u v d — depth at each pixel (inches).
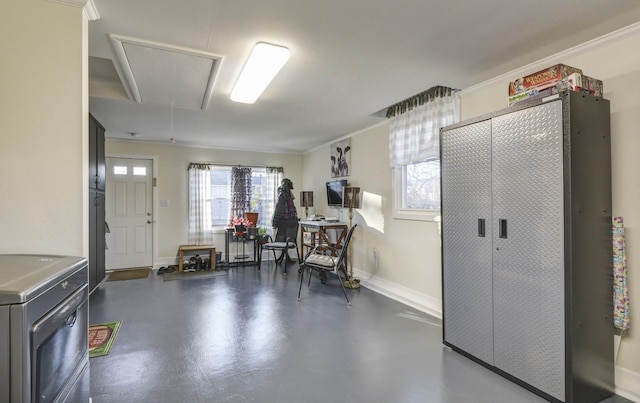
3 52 61.0
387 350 99.7
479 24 75.2
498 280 85.0
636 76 76.1
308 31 78.0
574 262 70.1
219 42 83.1
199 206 235.1
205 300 150.1
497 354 85.4
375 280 173.5
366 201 183.9
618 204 78.1
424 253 141.4
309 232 215.3
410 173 154.5
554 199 72.7
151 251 224.8
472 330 92.7
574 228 70.4
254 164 257.0
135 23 73.7
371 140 179.2
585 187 72.2
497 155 85.4
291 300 150.7
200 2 66.0
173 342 104.2
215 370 87.0
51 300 45.7
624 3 67.1
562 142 71.2
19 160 61.6
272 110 146.2
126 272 209.3
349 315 130.6
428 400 74.5
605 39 80.4
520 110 79.7
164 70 99.3
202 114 152.6
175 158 233.0
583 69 86.3
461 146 96.8
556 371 72.0
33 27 62.5
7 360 38.1
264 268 226.1
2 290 38.2
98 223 159.6
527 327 77.9
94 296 155.9
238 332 112.7
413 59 93.7
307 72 103.1
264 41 82.6
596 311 73.4
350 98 129.3
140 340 105.6
